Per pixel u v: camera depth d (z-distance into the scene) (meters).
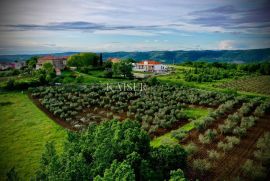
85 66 87.81
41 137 30.83
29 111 41.97
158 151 18.31
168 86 59.19
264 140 24.72
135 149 17.64
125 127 20.66
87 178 15.15
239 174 19.31
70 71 81.69
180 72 84.69
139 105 42.69
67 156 16.81
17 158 25.50
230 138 25.08
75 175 14.89
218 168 20.27
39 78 61.47
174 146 18.84
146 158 17.91
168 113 38.19
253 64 90.31
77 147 18.31
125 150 17.28
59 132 32.47
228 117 32.88
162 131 30.53
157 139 27.83
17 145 28.56
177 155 18.11
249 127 29.62
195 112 38.75
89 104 46.03
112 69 78.06
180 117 35.22
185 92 51.69
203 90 54.50
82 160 15.87
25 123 35.88
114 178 13.17
